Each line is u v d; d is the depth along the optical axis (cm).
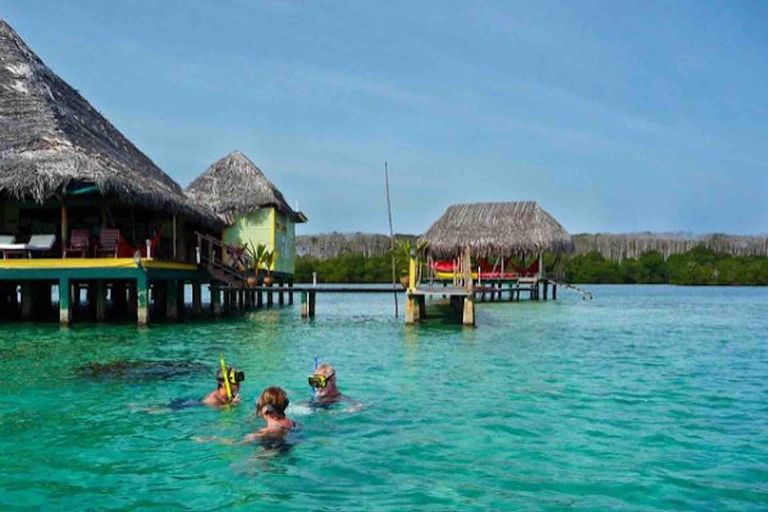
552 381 1084
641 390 1008
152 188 2067
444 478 601
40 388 1012
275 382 1068
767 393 989
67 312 1931
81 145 2028
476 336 1812
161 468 627
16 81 2178
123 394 964
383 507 534
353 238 7894
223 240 3086
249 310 2850
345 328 2014
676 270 7538
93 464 639
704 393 987
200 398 932
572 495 562
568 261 7756
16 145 1931
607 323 2352
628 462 649
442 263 4506
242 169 3228
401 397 941
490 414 839
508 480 597
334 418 812
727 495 564
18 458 658
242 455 663
